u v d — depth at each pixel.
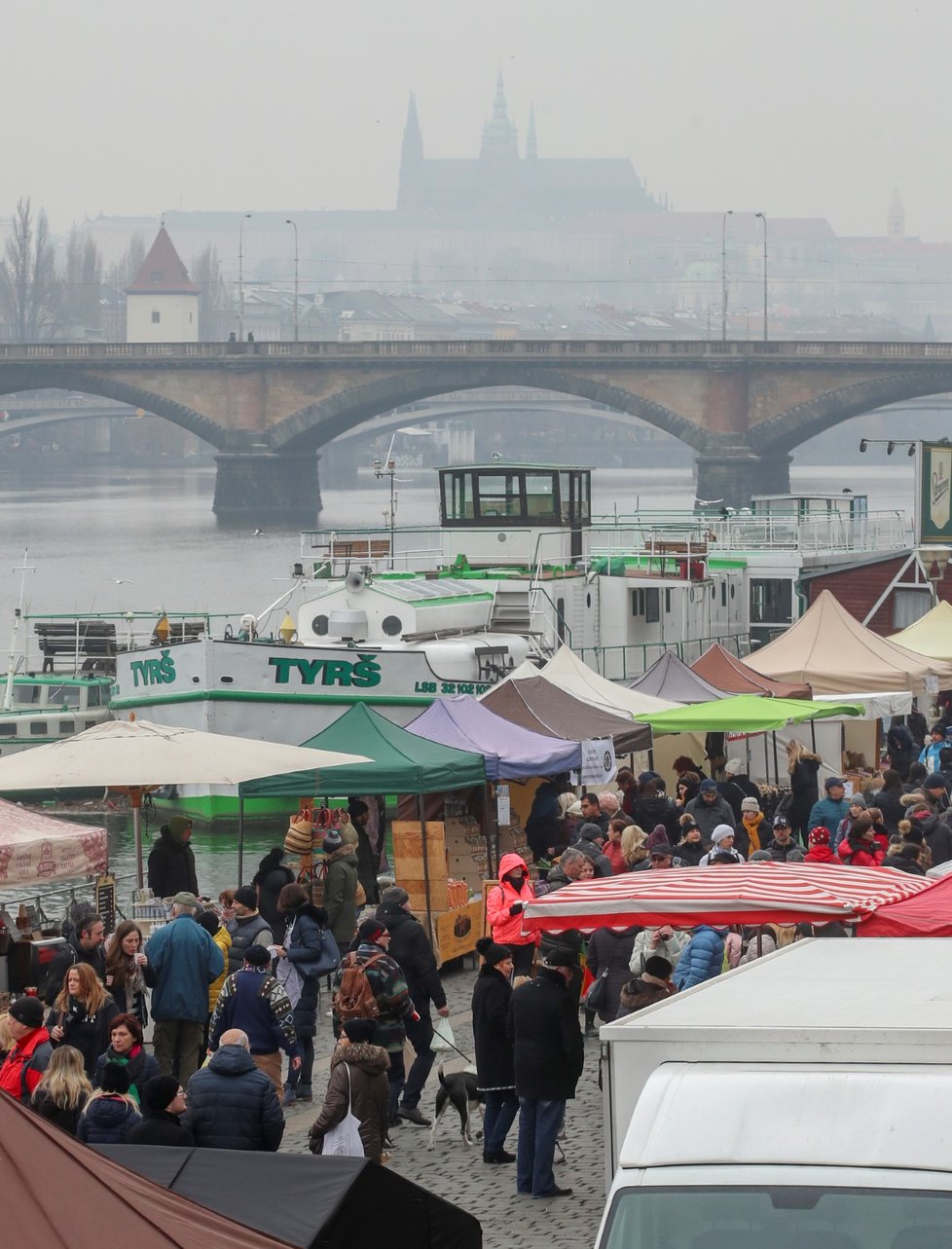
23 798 162.50
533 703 111.25
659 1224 25.69
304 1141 57.88
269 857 82.62
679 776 114.50
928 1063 28.25
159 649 146.12
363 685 144.00
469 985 84.81
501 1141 57.06
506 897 74.25
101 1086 48.19
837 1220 25.17
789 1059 29.03
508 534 179.00
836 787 98.00
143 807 157.50
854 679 139.25
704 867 57.53
